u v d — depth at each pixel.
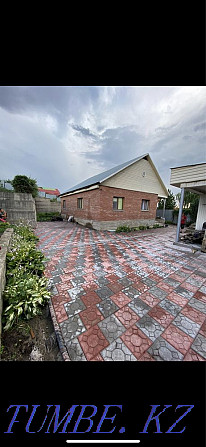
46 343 1.51
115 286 2.55
